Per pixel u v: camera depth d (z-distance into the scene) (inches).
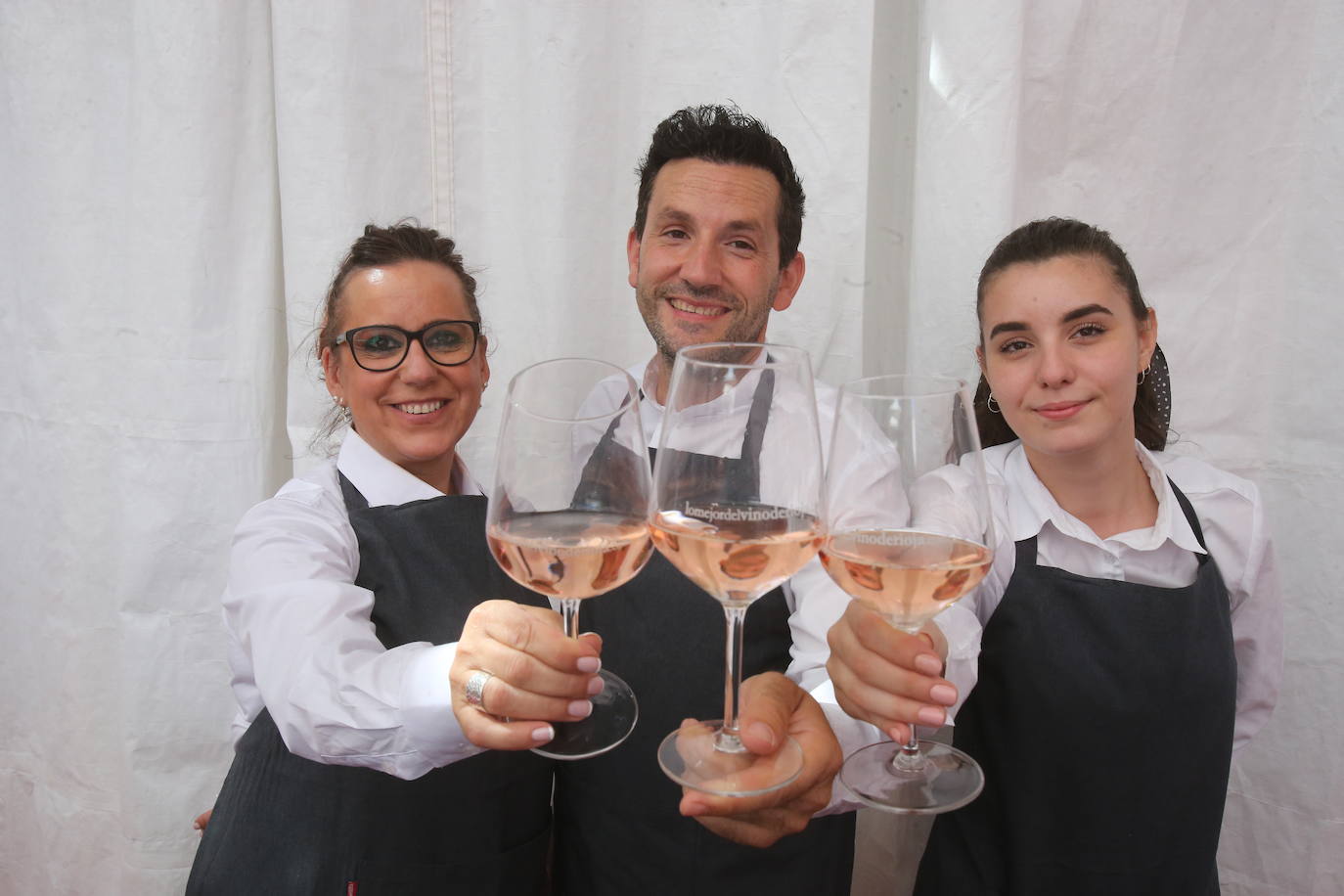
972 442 34.6
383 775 48.5
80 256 78.5
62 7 76.0
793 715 38.7
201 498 75.7
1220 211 70.0
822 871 54.4
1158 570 55.4
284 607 42.9
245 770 51.1
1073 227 53.6
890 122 75.9
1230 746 53.9
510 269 77.4
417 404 52.8
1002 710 53.7
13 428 84.2
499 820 50.9
